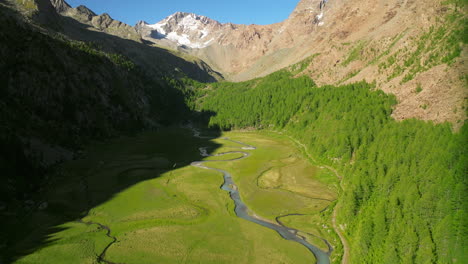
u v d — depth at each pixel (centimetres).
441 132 7800
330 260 6053
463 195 5344
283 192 9506
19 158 9338
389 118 11150
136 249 6259
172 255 6094
